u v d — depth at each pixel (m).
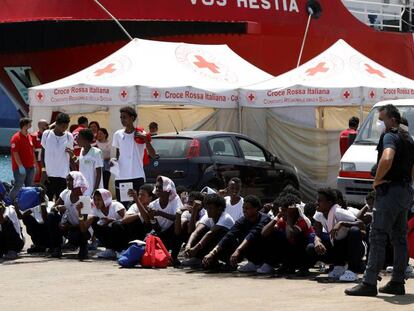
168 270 10.38
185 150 15.84
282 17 25.02
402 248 8.43
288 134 20.28
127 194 11.68
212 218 10.48
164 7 23.30
